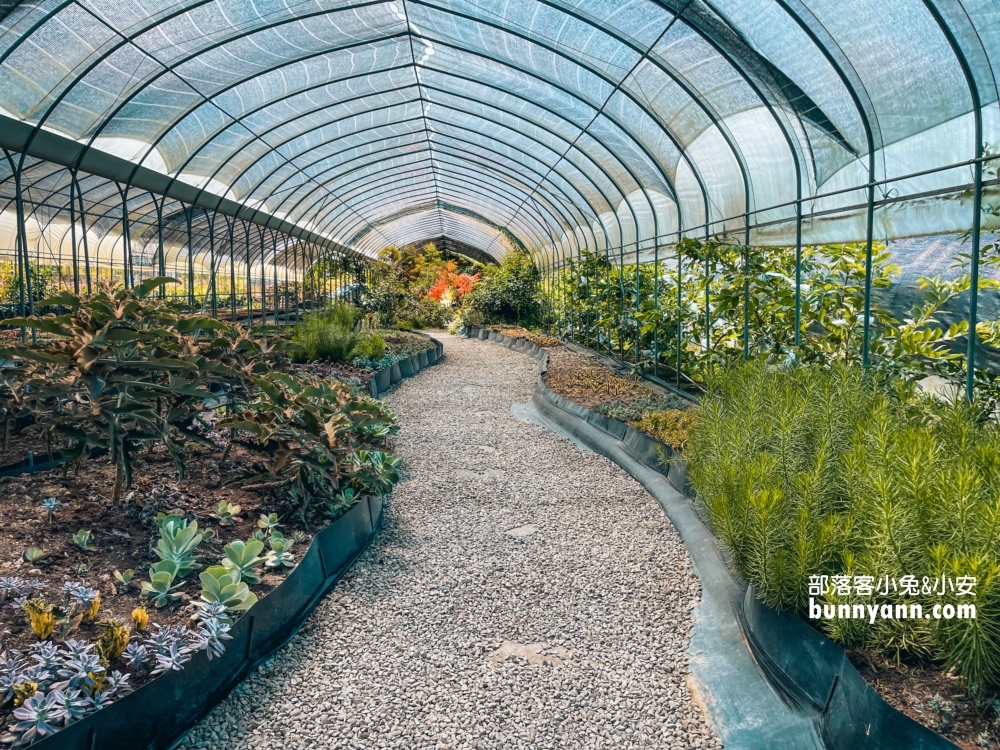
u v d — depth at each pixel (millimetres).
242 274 21016
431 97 10219
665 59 5953
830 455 3168
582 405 7699
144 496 3926
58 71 5562
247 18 6047
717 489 3436
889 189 4625
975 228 3820
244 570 3271
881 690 2359
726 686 2939
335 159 12836
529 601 3711
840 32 4324
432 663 3113
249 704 2787
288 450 4031
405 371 11836
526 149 11750
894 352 4977
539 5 5891
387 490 4719
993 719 2164
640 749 2574
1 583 2732
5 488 3801
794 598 2844
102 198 10406
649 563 4172
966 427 2895
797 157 5723
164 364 3387
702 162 7383
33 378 3453
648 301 9422
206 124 8312
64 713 2133
